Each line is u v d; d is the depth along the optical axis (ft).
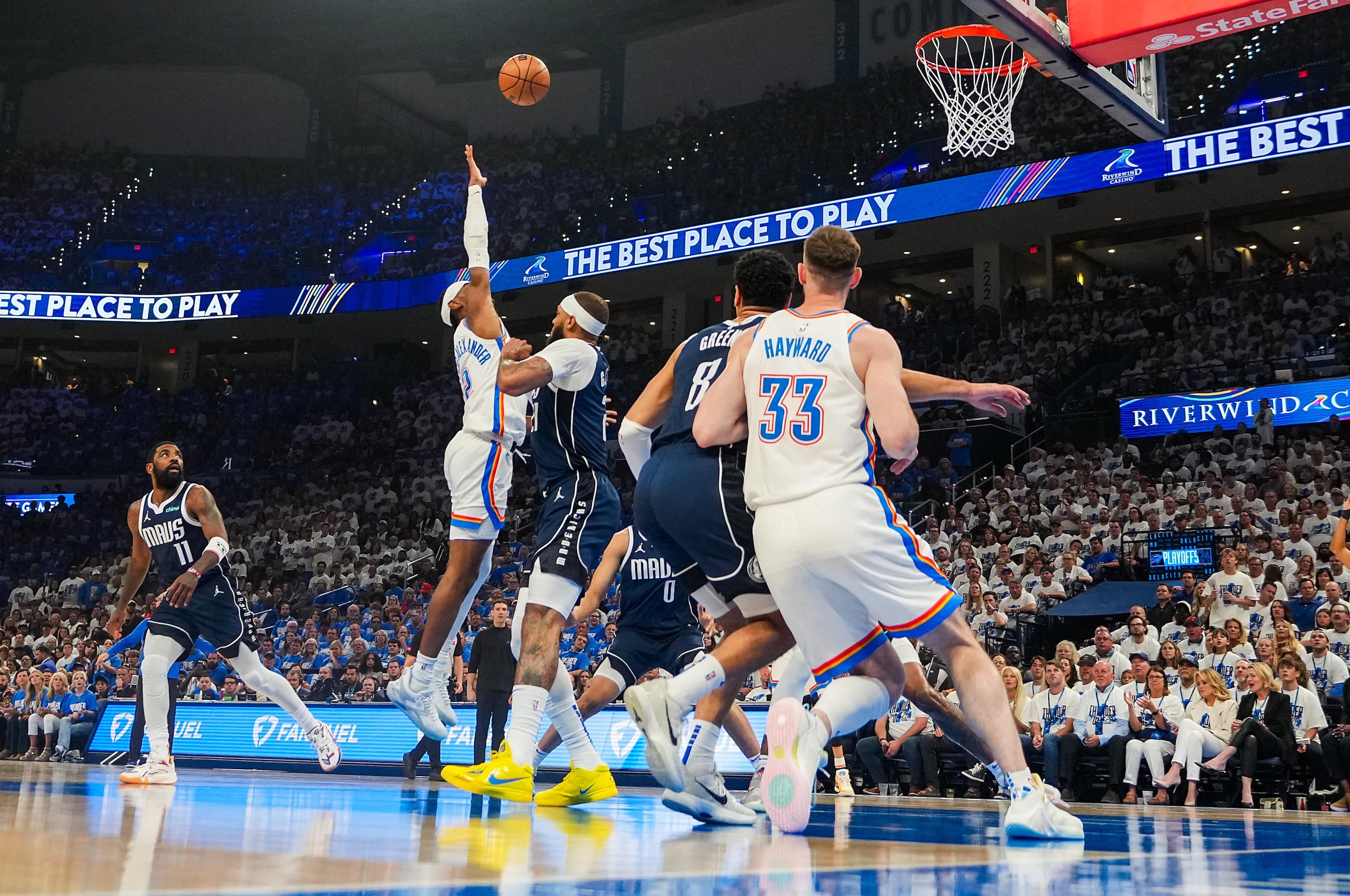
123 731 36.91
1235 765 27.68
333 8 86.53
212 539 17.20
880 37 82.17
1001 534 46.03
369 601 56.29
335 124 94.58
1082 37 29.25
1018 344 66.49
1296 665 27.48
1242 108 63.87
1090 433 58.08
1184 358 59.62
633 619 17.10
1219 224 68.54
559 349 13.98
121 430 85.71
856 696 9.68
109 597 62.75
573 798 13.64
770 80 85.92
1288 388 52.65
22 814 9.10
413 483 73.51
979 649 9.53
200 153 94.84
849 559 9.19
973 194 60.34
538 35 89.76
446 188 87.81
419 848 7.08
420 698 16.46
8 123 93.04
